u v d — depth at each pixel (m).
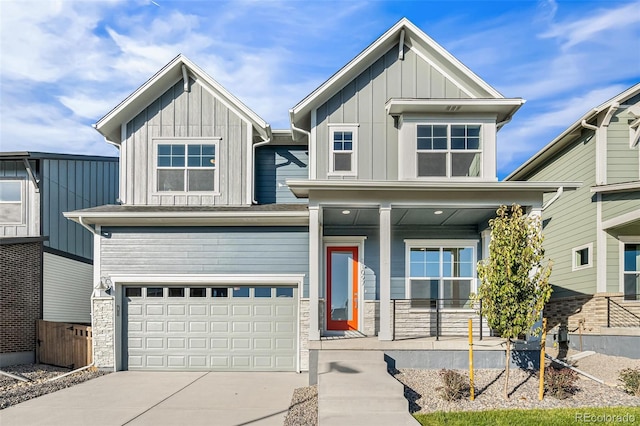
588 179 14.36
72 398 10.00
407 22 13.73
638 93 13.78
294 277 13.55
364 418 7.87
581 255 14.80
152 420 8.35
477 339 11.86
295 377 12.44
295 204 15.21
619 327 12.74
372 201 11.78
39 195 16.86
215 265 13.66
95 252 13.62
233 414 8.70
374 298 13.94
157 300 13.67
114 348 13.32
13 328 15.50
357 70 14.08
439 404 8.78
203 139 14.72
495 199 11.83
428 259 14.12
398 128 13.85
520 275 8.80
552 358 10.98
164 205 14.54
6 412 8.94
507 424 7.61
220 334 13.54
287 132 14.99
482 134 13.19
